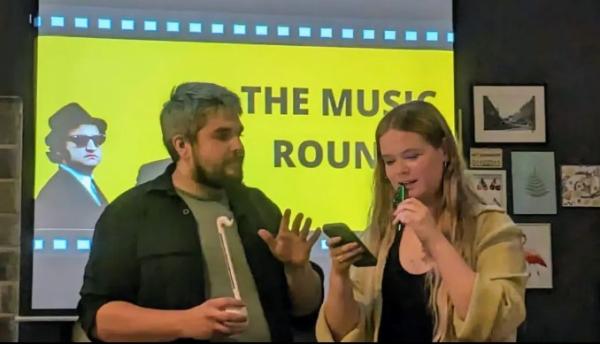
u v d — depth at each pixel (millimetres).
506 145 3162
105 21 3059
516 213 3131
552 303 3107
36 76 3010
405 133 3020
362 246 2926
